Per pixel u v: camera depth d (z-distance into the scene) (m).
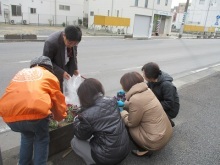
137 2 27.34
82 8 33.75
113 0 28.89
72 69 3.48
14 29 20.42
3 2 26.17
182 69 9.02
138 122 2.87
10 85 2.13
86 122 2.39
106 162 2.47
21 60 8.23
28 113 1.98
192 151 3.25
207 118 4.35
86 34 22.17
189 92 5.82
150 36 26.05
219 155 3.19
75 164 2.77
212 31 43.34
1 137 3.33
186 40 25.78
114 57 10.41
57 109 2.35
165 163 2.95
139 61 9.88
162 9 30.30
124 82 2.87
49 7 30.38
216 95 5.75
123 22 25.88
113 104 2.48
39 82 2.11
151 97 2.83
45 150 2.42
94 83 2.43
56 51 3.11
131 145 3.25
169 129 2.91
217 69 9.45
